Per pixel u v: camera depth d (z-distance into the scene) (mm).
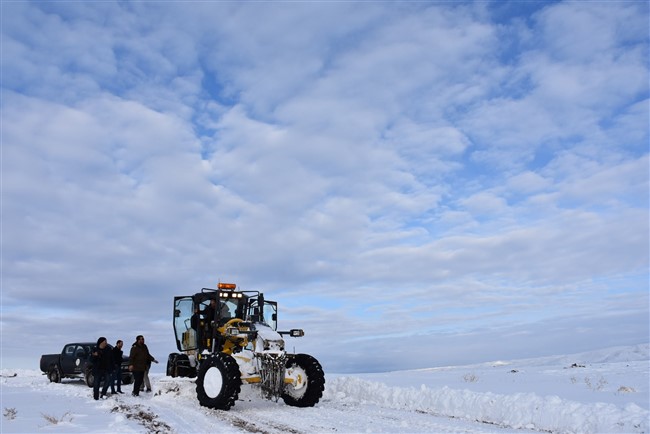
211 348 12539
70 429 8211
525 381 15414
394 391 12289
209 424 8945
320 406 11383
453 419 9680
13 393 15398
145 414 10070
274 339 11391
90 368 18094
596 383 13594
